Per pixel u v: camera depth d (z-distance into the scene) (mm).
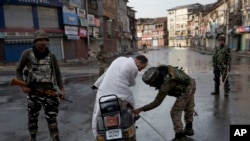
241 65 21188
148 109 4316
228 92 8992
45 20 27969
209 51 53969
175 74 4484
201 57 34875
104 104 3635
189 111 5102
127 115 3754
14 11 25281
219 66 8750
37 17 26938
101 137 3648
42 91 4418
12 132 5543
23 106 7938
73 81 13188
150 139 5000
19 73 4445
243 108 7117
